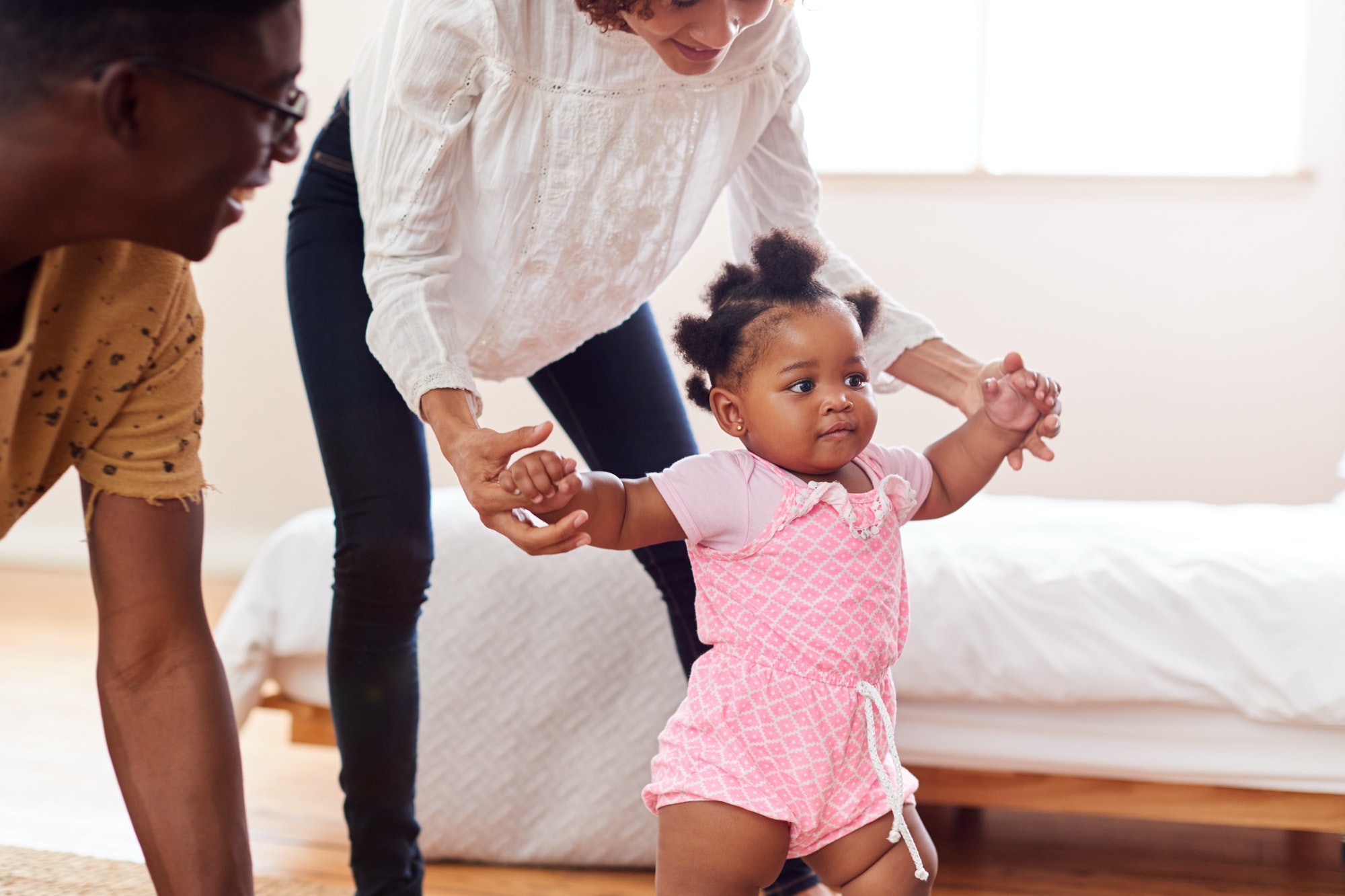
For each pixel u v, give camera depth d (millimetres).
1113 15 3215
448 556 1762
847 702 1041
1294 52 3121
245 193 804
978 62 3297
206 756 963
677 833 1043
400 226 1123
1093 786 1620
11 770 2121
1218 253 3176
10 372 793
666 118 1157
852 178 3348
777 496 1083
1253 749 1546
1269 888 1685
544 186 1154
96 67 692
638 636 1730
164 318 917
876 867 1048
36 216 750
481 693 1732
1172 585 1571
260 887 1660
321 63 3549
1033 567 1627
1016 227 3279
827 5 3375
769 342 1094
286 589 1803
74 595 3422
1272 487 3191
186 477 974
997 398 1137
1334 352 3127
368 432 1222
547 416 3496
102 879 1642
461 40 1081
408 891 1282
